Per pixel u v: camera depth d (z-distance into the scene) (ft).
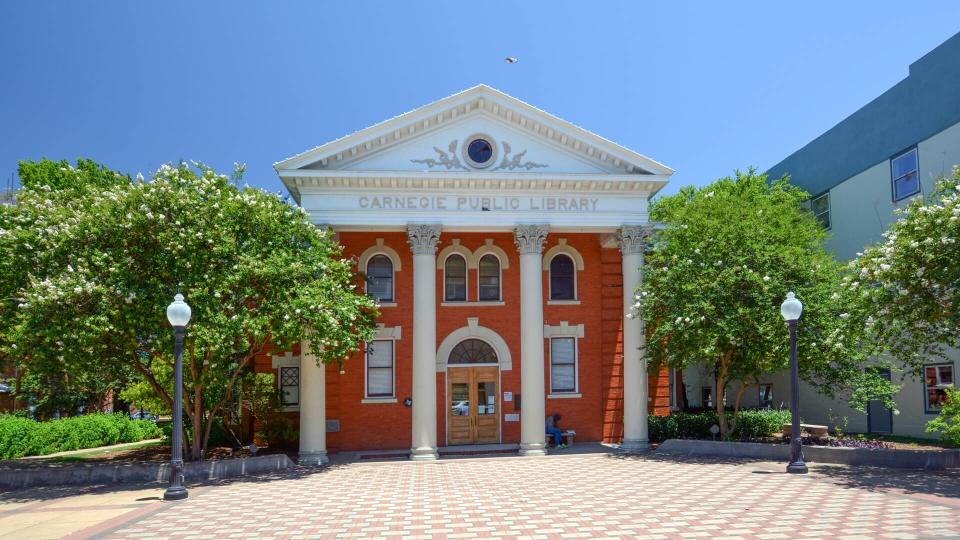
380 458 73.56
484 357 82.74
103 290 52.34
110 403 130.93
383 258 82.43
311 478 58.13
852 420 85.10
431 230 73.36
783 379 98.68
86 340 53.83
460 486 52.16
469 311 82.53
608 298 84.28
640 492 46.88
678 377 103.55
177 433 48.91
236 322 55.83
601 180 75.41
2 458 74.90
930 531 33.24
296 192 76.07
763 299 63.87
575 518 38.65
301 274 61.16
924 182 73.82
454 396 81.66
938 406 71.92
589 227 76.64
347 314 61.67
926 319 51.26
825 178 92.99
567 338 84.33
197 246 57.26
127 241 56.95
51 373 63.72
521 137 76.38
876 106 82.12
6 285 56.65
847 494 43.62
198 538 35.58
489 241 83.66
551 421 81.41
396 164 74.54
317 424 70.03
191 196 58.80
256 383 74.38
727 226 68.39
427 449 71.00
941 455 53.52
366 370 80.28
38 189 68.23
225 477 59.57
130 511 43.52
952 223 46.34
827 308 63.00
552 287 84.89
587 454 72.18
